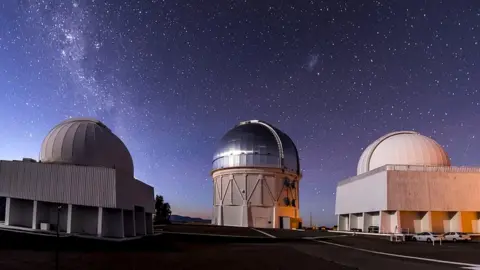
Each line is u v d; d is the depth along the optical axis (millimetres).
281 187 97375
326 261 28859
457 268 25672
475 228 64188
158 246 38125
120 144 51656
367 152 78438
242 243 45625
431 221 63906
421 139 74188
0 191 42000
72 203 41625
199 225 83312
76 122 49906
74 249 32250
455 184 64375
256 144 97500
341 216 84250
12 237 36250
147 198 55781
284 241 50406
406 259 30875
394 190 63719
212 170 102812
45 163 42438
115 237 42562
